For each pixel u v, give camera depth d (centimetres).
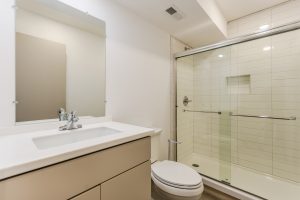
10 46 88
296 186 168
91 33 127
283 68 181
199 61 244
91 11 126
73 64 117
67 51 114
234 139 216
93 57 128
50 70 105
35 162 51
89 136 106
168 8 154
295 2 184
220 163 221
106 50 136
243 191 161
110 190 75
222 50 215
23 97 93
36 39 99
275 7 197
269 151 192
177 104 221
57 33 109
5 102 86
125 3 146
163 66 200
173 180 124
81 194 64
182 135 230
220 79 226
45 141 87
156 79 189
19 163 49
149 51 179
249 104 206
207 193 169
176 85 221
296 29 147
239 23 226
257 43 197
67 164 60
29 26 96
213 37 223
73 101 116
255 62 200
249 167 205
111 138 78
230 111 219
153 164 150
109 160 75
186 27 193
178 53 215
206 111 238
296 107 174
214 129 230
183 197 119
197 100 247
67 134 96
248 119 206
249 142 206
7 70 87
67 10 114
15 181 48
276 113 187
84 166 65
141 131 95
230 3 193
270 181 179
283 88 182
